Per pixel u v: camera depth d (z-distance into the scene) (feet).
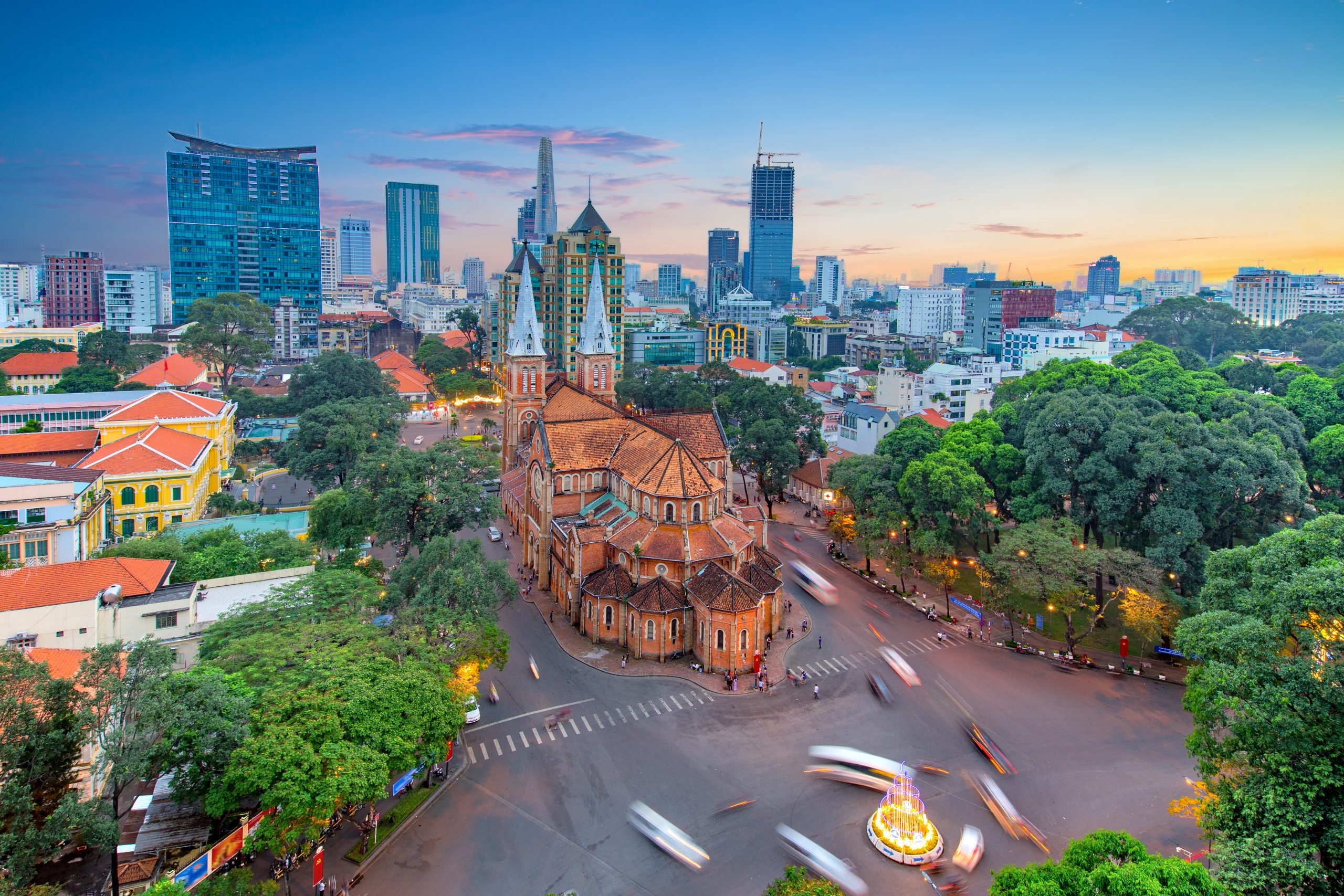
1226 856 169.89
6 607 250.16
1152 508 354.33
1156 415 370.12
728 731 271.28
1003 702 290.15
